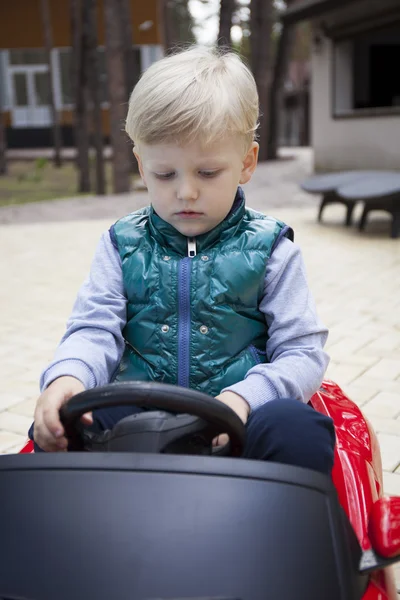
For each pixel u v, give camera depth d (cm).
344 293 594
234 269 179
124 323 186
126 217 199
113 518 123
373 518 139
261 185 1448
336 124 1566
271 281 183
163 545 119
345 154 1549
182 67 162
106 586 115
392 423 343
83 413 142
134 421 142
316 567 120
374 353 447
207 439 143
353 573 125
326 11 1481
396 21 1359
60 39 2878
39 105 2992
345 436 184
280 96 1947
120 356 184
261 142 1920
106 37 1413
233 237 184
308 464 144
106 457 132
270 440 147
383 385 394
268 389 163
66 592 116
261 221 190
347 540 128
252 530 122
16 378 422
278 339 179
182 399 135
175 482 127
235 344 179
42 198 1513
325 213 1089
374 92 1608
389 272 666
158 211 170
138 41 2691
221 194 163
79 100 1664
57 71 2942
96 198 1430
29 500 127
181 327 178
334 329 497
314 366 174
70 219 1140
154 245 188
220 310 177
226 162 160
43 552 121
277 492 128
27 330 520
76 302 192
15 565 120
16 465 133
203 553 118
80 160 1673
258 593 115
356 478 165
